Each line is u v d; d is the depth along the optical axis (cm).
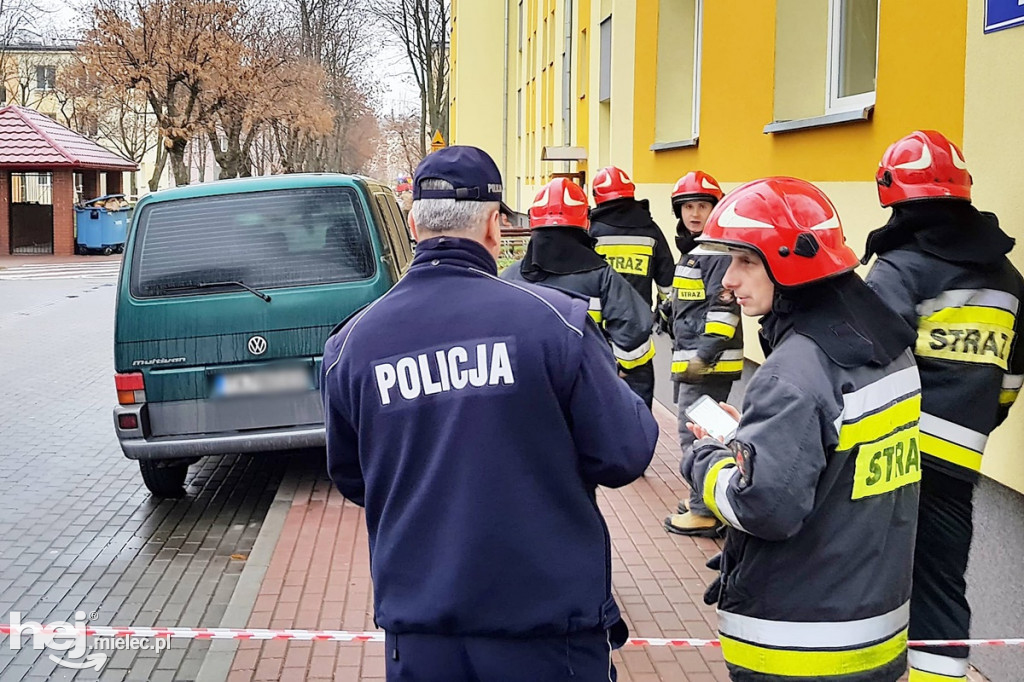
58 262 3181
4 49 5028
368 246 684
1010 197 447
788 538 254
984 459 461
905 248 342
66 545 641
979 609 452
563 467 242
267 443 669
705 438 277
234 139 3934
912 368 270
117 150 5625
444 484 240
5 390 1169
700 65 1063
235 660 454
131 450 668
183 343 668
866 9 714
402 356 246
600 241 678
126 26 3544
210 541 652
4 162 3384
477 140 3803
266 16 4147
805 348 254
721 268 547
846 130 655
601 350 248
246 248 682
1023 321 346
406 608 243
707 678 429
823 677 260
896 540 265
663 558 570
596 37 1673
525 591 238
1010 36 450
